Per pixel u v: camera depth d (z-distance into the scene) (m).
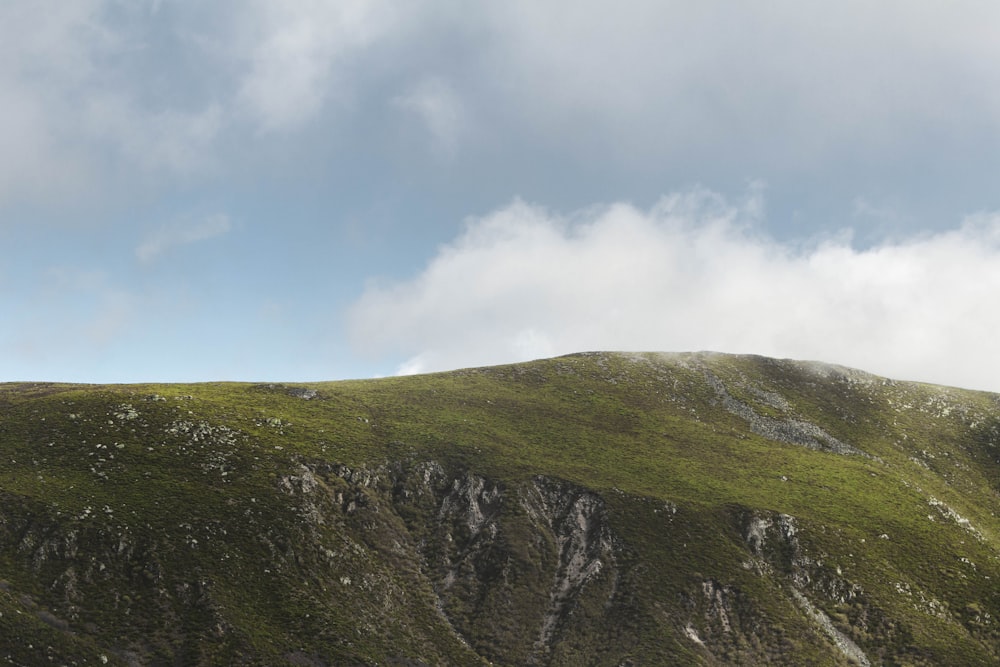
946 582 102.12
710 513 111.50
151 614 71.50
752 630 91.00
